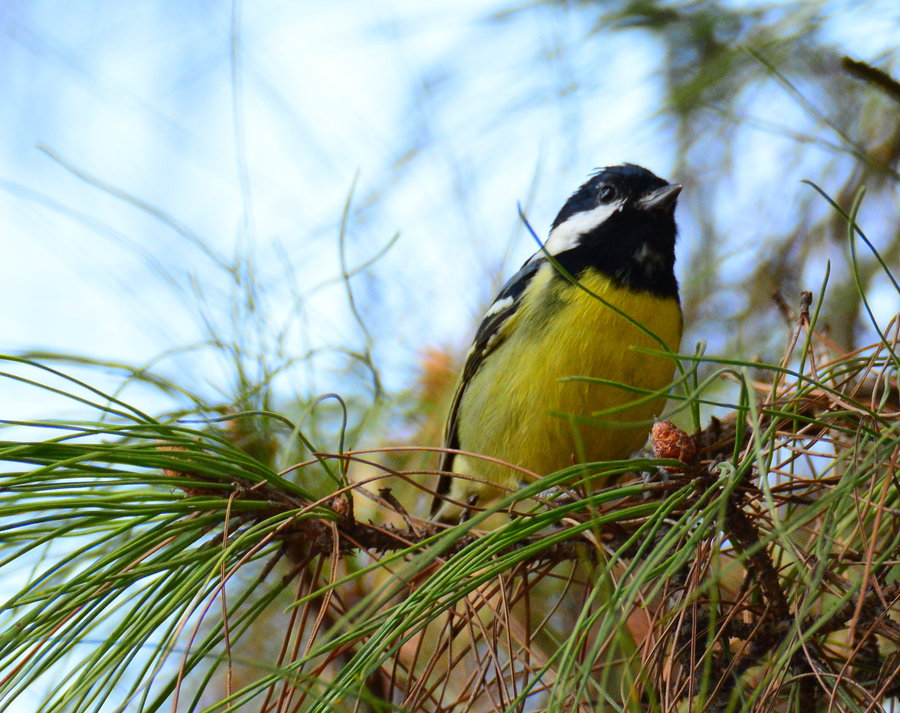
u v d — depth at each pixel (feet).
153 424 9.19
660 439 9.20
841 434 9.25
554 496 9.24
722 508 8.34
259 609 9.21
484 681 9.19
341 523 9.25
